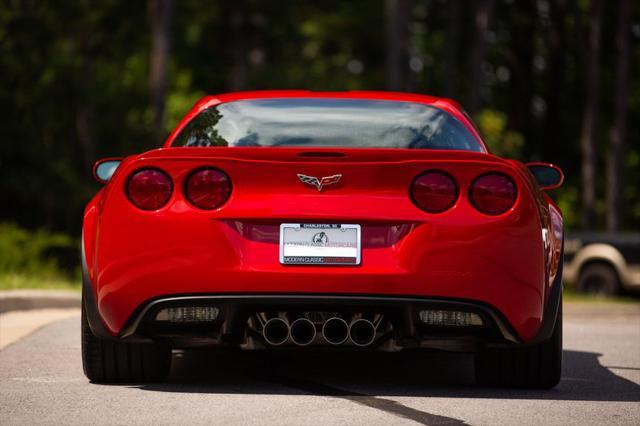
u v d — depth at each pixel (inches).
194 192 435.8
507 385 494.0
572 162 3828.7
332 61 3986.2
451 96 3041.3
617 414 430.3
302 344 436.1
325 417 410.3
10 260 1483.8
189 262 432.8
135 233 437.1
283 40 3890.3
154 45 2498.8
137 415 412.8
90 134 2364.7
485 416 419.2
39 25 2010.3
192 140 500.4
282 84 3809.1
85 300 461.4
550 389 494.9
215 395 458.9
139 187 438.6
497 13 3592.5
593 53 3070.9
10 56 1939.0
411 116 513.7
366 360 588.1
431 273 431.2
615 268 1818.4
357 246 432.5
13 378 507.2
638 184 4109.3
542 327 454.3
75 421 401.4
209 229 432.5
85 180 2263.8
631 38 3346.5
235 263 431.2
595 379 537.3
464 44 3484.3
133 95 2496.3
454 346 453.4
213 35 3814.0
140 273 436.5
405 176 434.6
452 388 490.0
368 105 524.7
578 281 1843.0
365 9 3902.6
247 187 435.2
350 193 434.0
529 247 439.2
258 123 503.5
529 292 440.8
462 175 436.1
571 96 3686.0
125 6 2568.9
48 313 876.0
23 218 1993.1
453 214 434.0
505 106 3722.9
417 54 3668.8
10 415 412.8
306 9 4010.8
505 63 3698.3
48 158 1969.7
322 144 486.0
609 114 3641.7
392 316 439.8
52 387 479.5
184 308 439.2
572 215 3818.9
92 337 474.6
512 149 3240.7
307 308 436.1
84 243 467.2
